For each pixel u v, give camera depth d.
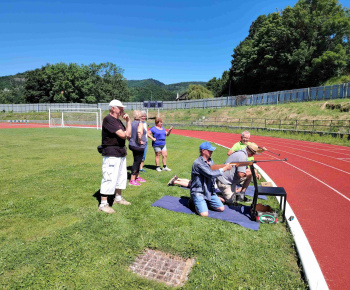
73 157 9.42
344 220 4.37
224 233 3.62
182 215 4.20
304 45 42.22
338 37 42.34
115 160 4.24
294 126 23.36
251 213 4.18
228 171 4.73
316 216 4.52
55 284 2.51
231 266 2.88
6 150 10.88
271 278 2.71
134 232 3.55
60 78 66.88
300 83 45.12
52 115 49.00
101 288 2.48
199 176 4.24
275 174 7.89
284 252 3.23
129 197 5.02
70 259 2.91
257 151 5.01
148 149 12.27
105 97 77.38
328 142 16.50
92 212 4.19
